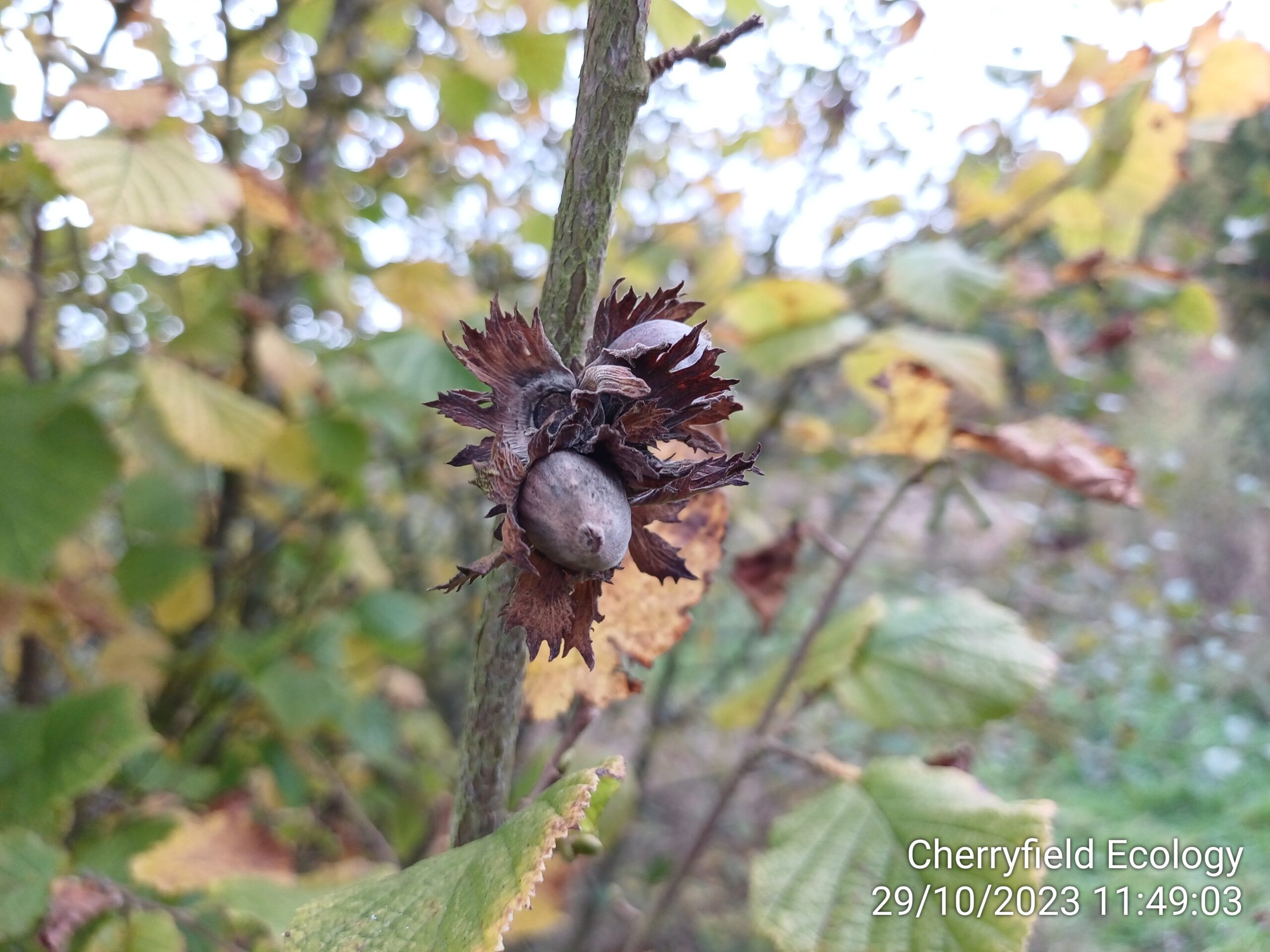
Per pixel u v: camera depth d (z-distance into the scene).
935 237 0.49
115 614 0.37
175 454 0.40
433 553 0.68
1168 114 0.34
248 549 0.51
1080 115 0.38
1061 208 0.37
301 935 0.14
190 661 0.40
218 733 0.44
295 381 0.36
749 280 0.54
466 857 0.15
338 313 0.49
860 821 0.21
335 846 0.48
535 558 0.14
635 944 0.24
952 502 0.66
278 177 0.40
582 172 0.15
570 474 0.14
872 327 0.46
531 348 0.14
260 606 0.49
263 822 0.34
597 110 0.15
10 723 0.28
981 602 0.27
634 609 0.20
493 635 0.15
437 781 0.50
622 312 0.16
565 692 0.19
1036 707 0.59
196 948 0.27
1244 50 0.32
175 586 0.37
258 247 0.42
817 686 0.26
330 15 0.40
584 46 0.15
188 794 0.37
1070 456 0.25
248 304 0.36
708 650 0.69
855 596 0.74
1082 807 0.52
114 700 0.28
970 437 0.26
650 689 0.63
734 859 0.62
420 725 0.56
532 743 0.37
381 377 0.40
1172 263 0.43
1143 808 0.50
